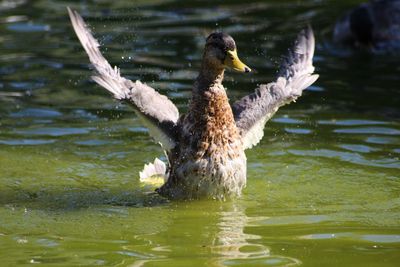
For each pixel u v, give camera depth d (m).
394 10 20.64
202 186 11.75
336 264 9.31
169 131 11.93
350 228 10.53
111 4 23.33
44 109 15.91
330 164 13.23
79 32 12.12
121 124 15.24
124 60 18.58
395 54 19.72
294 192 12.10
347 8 23.11
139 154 13.88
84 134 14.72
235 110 12.74
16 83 17.36
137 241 10.16
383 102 16.30
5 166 13.19
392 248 9.80
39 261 9.45
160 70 17.94
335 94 16.84
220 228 10.64
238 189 11.94
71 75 17.89
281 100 12.75
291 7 23.28
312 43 13.59
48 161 13.46
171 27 21.16
